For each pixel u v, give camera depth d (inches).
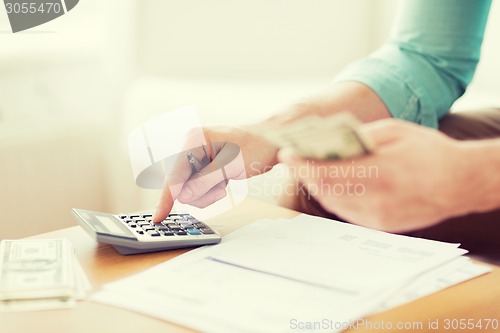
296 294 20.6
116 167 65.9
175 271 23.0
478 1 39.8
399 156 22.0
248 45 71.7
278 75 75.0
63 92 63.8
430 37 39.6
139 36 64.0
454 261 24.0
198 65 68.1
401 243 25.6
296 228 27.9
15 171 61.0
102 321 19.6
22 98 61.0
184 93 59.4
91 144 65.9
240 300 20.3
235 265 23.4
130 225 27.3
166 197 27.6
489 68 74.7
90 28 65.8
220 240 26.4
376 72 37.3
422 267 22.9
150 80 64.4
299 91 63.4
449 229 35.4
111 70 64.7
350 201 23.1
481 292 22.2
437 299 21.5
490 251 35.5
